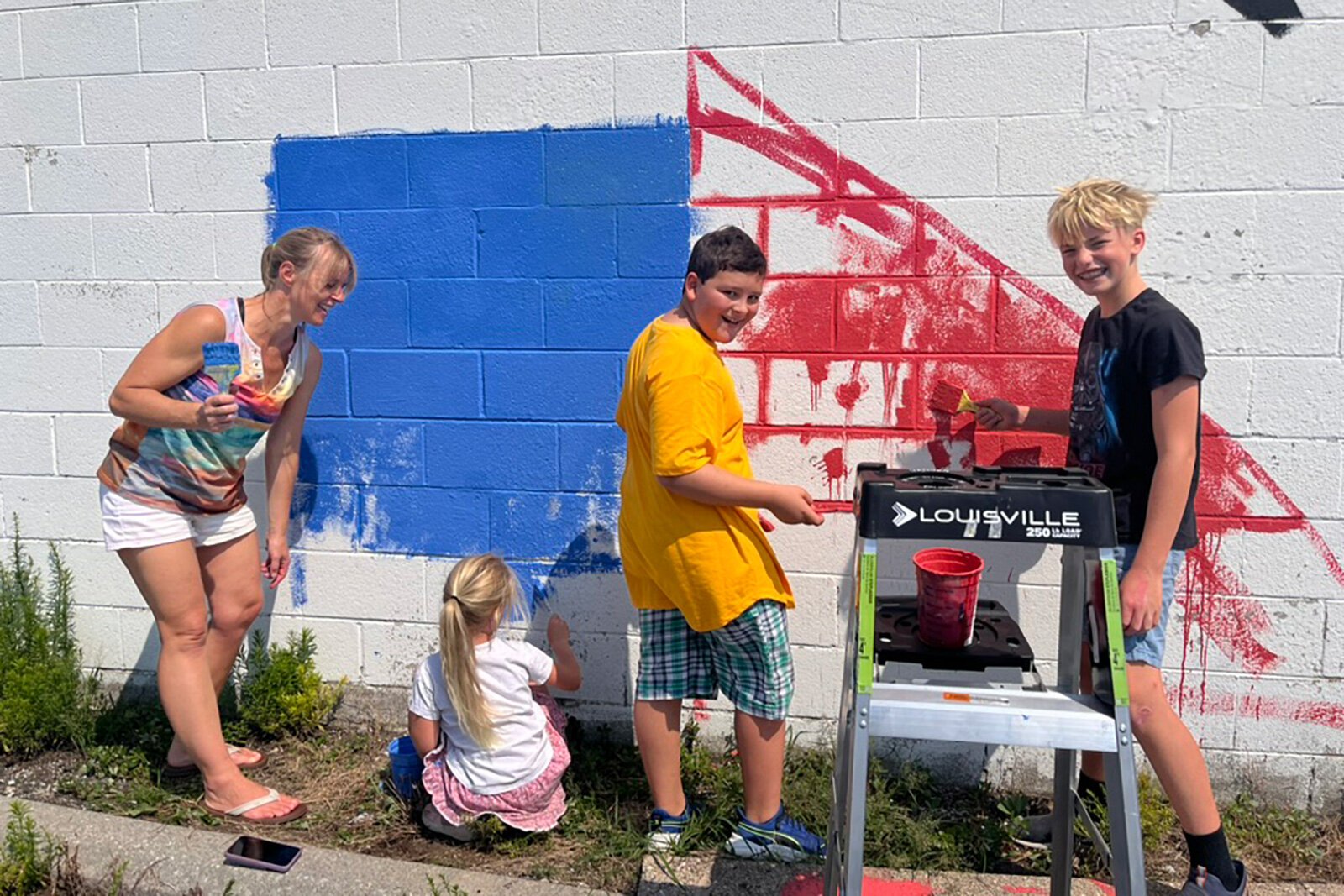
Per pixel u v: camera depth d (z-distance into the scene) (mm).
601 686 3887
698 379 2832
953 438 3547
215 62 3873
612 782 3666
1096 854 3215
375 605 4023
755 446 3676
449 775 3316
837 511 3652
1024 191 3412
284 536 3742
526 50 3656
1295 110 3242
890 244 3506
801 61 3490
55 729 3916
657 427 2832
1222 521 3436
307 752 3912
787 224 3561
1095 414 2857
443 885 3018
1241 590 3453
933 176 3455
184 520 3389
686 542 2951
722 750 3795
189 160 3943
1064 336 3438
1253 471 3400
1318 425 3346
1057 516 2357
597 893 3027
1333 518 3371
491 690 3277
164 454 3312
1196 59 3275
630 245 3674
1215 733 3531
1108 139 3352
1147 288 2807
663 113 3596
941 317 3506
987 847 3270
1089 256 2758
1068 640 2781
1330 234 3270
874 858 3217
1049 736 2340
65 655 4141
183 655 3426
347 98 3799
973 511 2373
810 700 3754
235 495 3533
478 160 3738
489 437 3867
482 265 3787
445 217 3787
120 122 3969
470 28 3682
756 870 3111
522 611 3881
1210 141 3299
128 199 4008
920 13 3402
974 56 3389
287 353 3441
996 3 3357
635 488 3109
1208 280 3354
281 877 3061
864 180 3496
